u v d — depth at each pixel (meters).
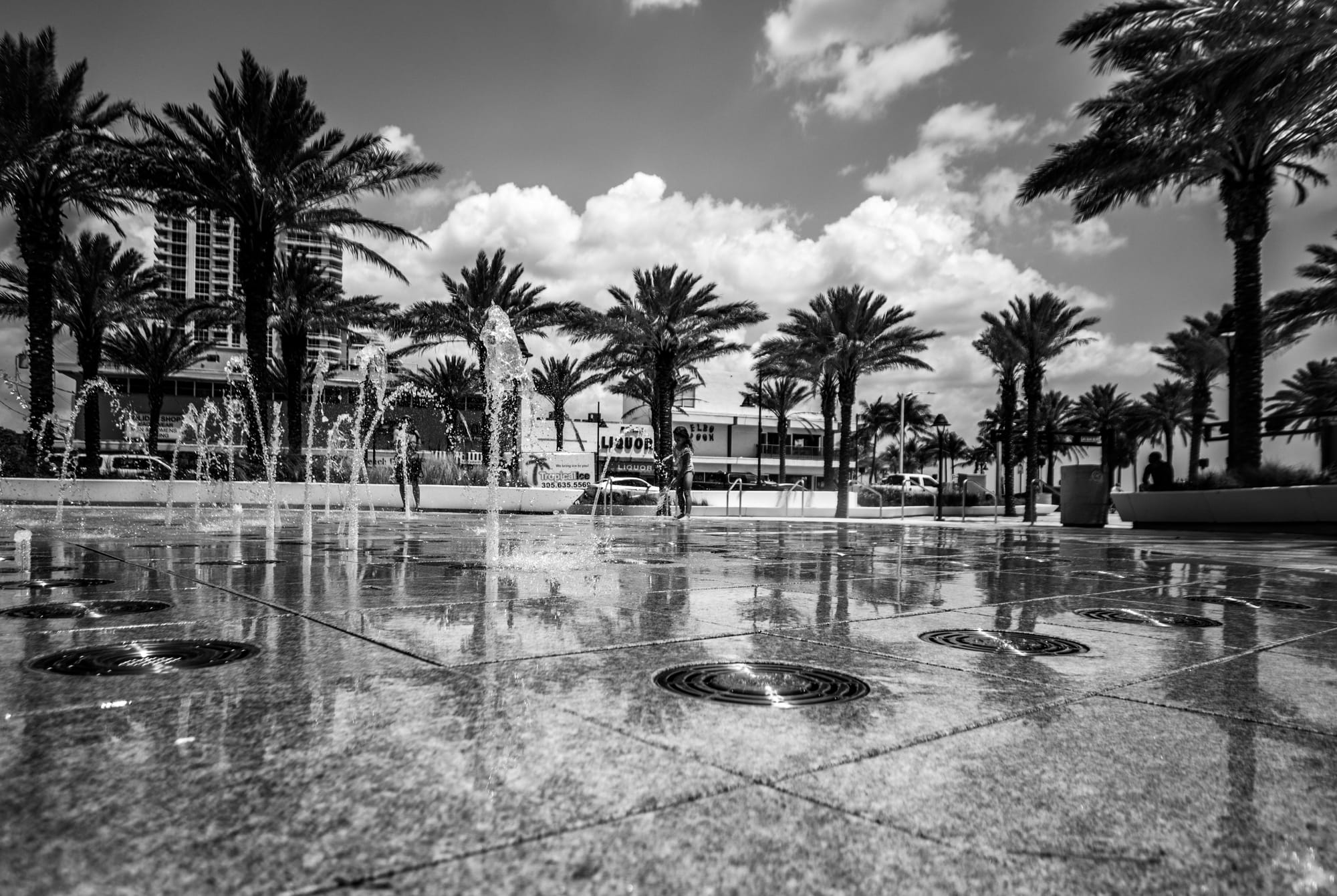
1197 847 1.48
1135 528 20.00
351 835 1.44
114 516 14.99
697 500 34.47
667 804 1.61
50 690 2.38
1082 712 2.37
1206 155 18.77
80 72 22.62
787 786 1.73
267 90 22.50
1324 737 2.15
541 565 6.58
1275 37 14.05
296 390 33.19
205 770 1.74
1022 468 67.94
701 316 31.72
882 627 3.81
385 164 23.70
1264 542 13.52
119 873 1.29
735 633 3.57
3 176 21.27
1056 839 1.50
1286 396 34.22
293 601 4.22
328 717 2.14
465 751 1.89
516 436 32.41
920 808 1.63
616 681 2.61
